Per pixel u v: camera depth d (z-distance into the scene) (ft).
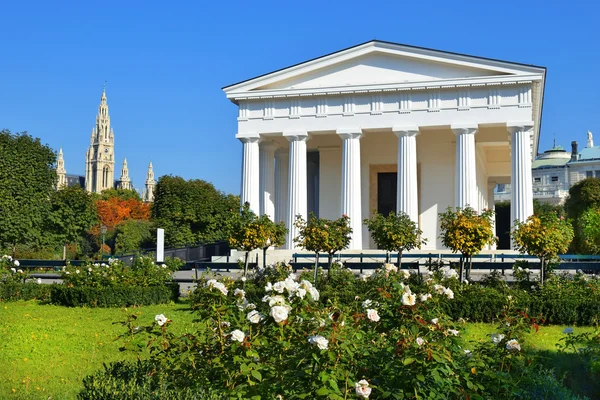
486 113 140.87
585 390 36.52
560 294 69.92
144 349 52.34
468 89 142.20
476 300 68.28
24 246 206.39
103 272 89.45
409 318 32.12
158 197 291.17
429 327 31.17
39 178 197.67
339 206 168.45
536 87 144.77
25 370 45.52
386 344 31.55
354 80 149.79
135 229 367.45
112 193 567.18
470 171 140.36
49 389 40.06
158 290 86.89
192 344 32.73
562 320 66.90
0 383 41.55
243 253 149.18
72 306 84.79
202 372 30.86
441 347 29.96
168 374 31.63
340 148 169.89
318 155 179.93
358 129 147.23
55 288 87.04
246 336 30.14
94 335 59.77
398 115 145.79
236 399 28.48
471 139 141.38
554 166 478.59
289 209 149.59
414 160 145.07
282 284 31.14
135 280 88.02
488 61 140.26
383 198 171.83
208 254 213.87
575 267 107.24
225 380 29.73
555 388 33.50
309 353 28.43
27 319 71.05
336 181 169.48
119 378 32.37
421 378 28.30
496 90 140.87
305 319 30.25
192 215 284.82
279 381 29.19
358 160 148.36
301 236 99.19
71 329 63.46
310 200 180.04
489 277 84.48
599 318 65.67
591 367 37.65
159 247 144.36
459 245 88.33
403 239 96.89
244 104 155.22
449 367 30.19
